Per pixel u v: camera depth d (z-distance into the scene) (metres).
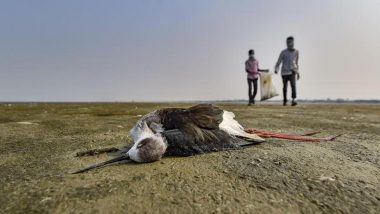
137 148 0.30
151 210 0.21
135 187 0.24
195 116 0.35
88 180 0.26
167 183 0.25
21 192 0.24
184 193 0.23
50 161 0.33
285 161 0.31
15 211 0.21
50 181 0.26
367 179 0.27
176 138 0.32
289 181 0.26
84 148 0.38
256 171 0.28
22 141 0.44
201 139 0.33
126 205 0.22
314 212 0.21
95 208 0.21
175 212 0.21
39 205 0.22
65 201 0.22
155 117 0.34
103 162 0.30
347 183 0.26
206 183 0.25
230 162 0.30
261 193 0.23
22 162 0.33
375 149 0.38
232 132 0.37
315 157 0.33
